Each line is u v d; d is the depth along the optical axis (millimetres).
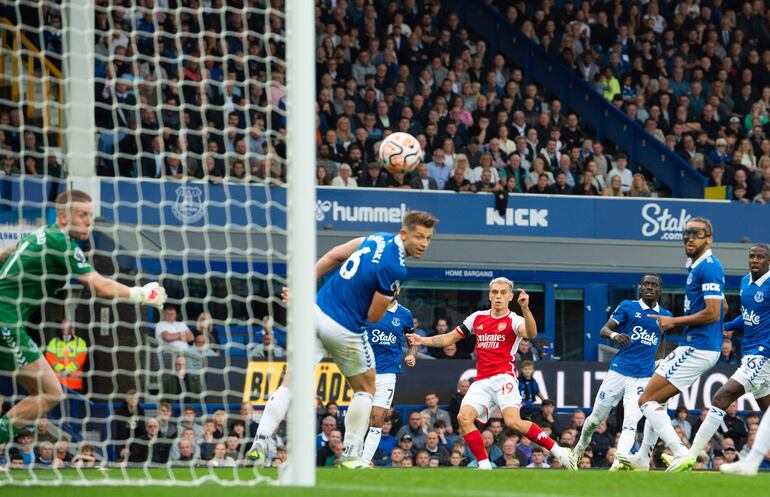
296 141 11516
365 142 30844
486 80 34750
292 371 11430
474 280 29734
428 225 14344
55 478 12727
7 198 24578
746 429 26406
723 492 11477
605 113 35719
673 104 36406
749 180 34000
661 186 34750
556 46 37344
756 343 16656
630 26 37812
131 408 21094
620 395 19422
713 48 37969
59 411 21719
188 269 26141
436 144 32000
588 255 30656
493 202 30344
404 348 26219
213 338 26016
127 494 10477
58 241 12289
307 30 11555
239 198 26719
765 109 37438
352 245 14828
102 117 27031
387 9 35062
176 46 29328
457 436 24766
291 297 11445
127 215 26031
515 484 11922
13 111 25719
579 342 30453
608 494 11031
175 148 27250
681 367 17016
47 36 26141
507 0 38625
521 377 25734
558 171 32312
